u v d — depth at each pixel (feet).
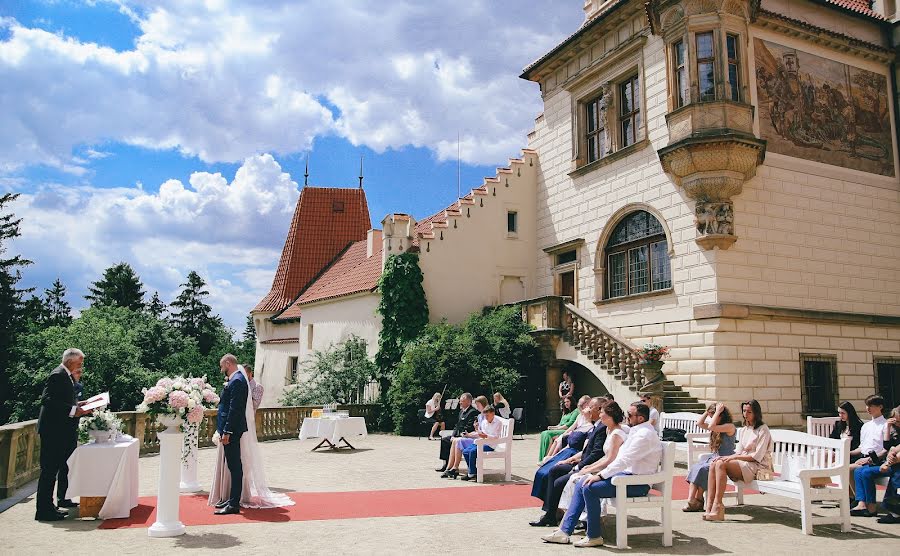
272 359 118.11
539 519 27.58
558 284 82.33
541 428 71.87
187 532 25.89
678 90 62.95
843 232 66.59
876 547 23.99
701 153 58.80
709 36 61.00
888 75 72.95
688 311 61.16
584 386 74.95
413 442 63.26
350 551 22.97
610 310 71.46
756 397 58.44
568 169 81.15
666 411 58.34
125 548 23.32
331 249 128.26
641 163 68.49
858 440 34.24
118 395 110.32
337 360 84.17
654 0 63.98
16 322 143.64
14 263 159.02
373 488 36.73
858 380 65.21
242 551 22.91
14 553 22.66
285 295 122.31
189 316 244.83
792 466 29.71
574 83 79.66
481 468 38.73
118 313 140.56
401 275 80.23
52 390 29.09
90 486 28.50
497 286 84.99
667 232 64.34
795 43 66.08
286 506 31.32
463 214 84.43
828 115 67.41
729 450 31.01
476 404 41.06
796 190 64.08
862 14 70.08
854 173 68.39
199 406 27.30
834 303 64.85
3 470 33.78
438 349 71.82
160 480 25.73
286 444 62.69
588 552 23.38
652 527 24.44
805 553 23.15
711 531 26.81
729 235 58.70
